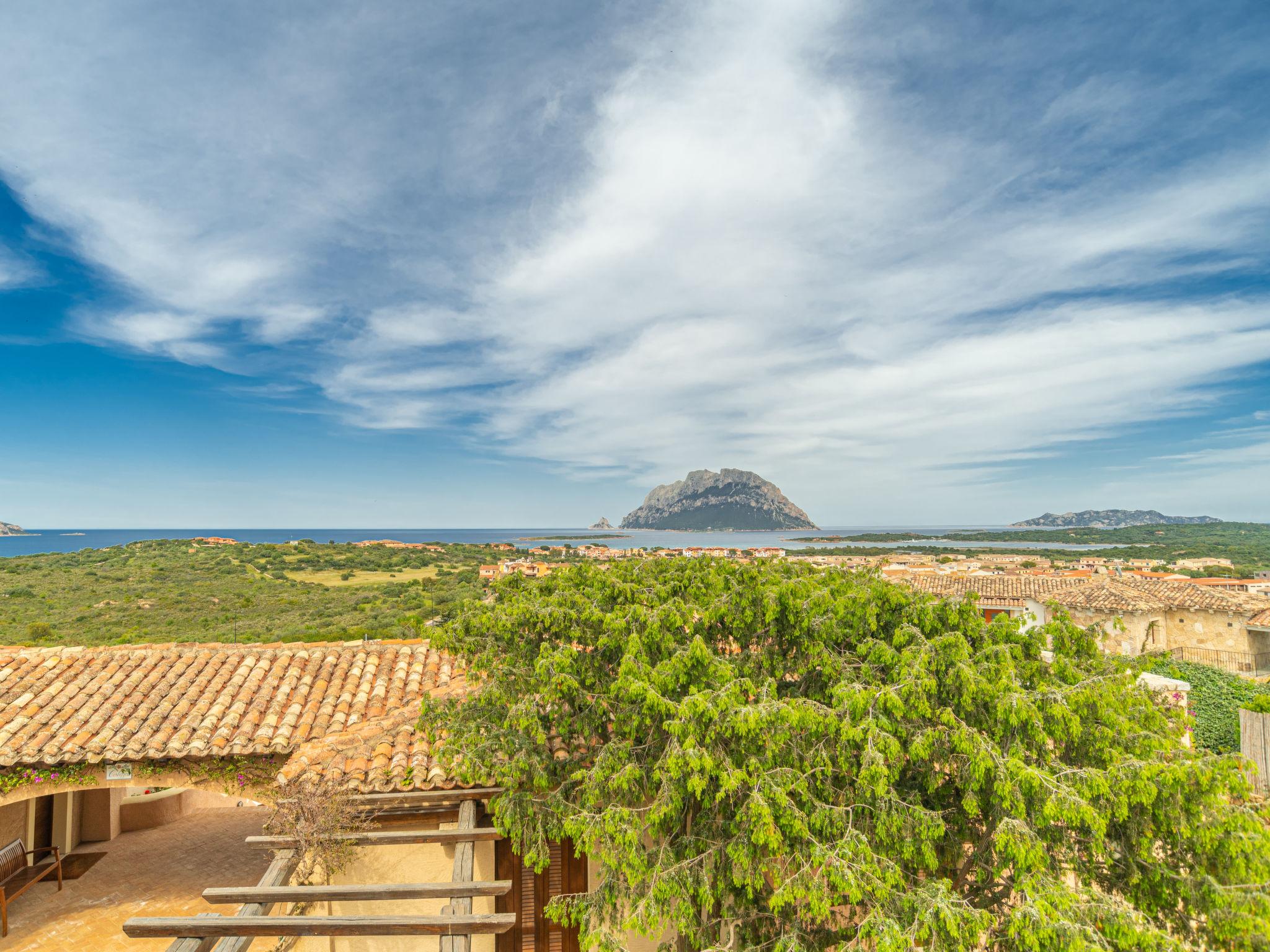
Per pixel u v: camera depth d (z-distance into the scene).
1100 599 28.14
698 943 6.21
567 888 8.30
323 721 9.00
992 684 5.97
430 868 7.82
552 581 8.57
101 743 8.23
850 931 6.06
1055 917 4.75
